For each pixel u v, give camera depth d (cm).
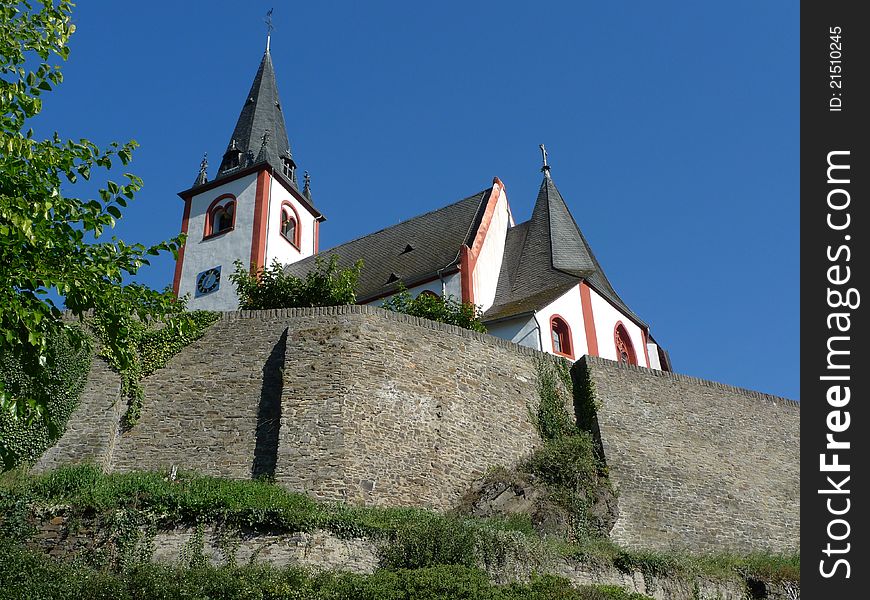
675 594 2231
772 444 3031
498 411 2659
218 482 2202
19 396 1564
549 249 4153
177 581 1755
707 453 2894
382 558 1958
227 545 1933
